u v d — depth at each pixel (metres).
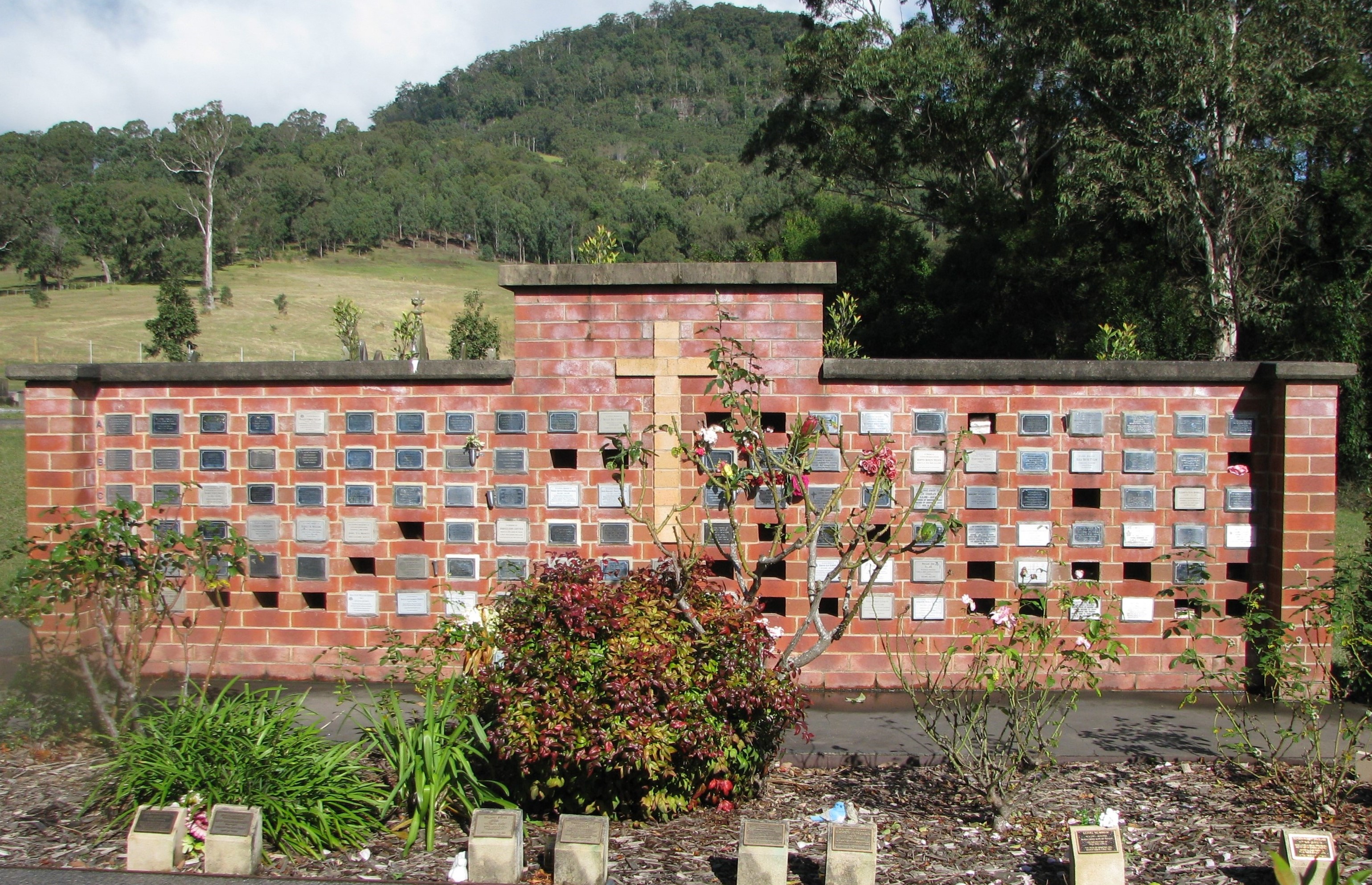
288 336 58.34
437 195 107.12
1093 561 8.11
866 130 27.58
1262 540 8.06
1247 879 4.70
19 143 115.31
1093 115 21.09
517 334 8.09
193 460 8.30
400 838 5.19
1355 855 4.90
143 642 8.23
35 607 6.21
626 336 8.00
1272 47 19.02
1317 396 7.78
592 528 8.06
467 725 5.58
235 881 4.65
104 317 61.97
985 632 6.36
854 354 10.84
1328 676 6.73
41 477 8.11
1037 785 6.04
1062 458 8.07
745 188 102.69
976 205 25.61
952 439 8.02
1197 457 8.08
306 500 8.24
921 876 4.78
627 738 4.90
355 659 7.67
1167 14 18.97
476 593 8.12
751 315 7.99
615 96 177.25
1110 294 22.91
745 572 6.15
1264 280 22.31
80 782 5.82
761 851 4.58
